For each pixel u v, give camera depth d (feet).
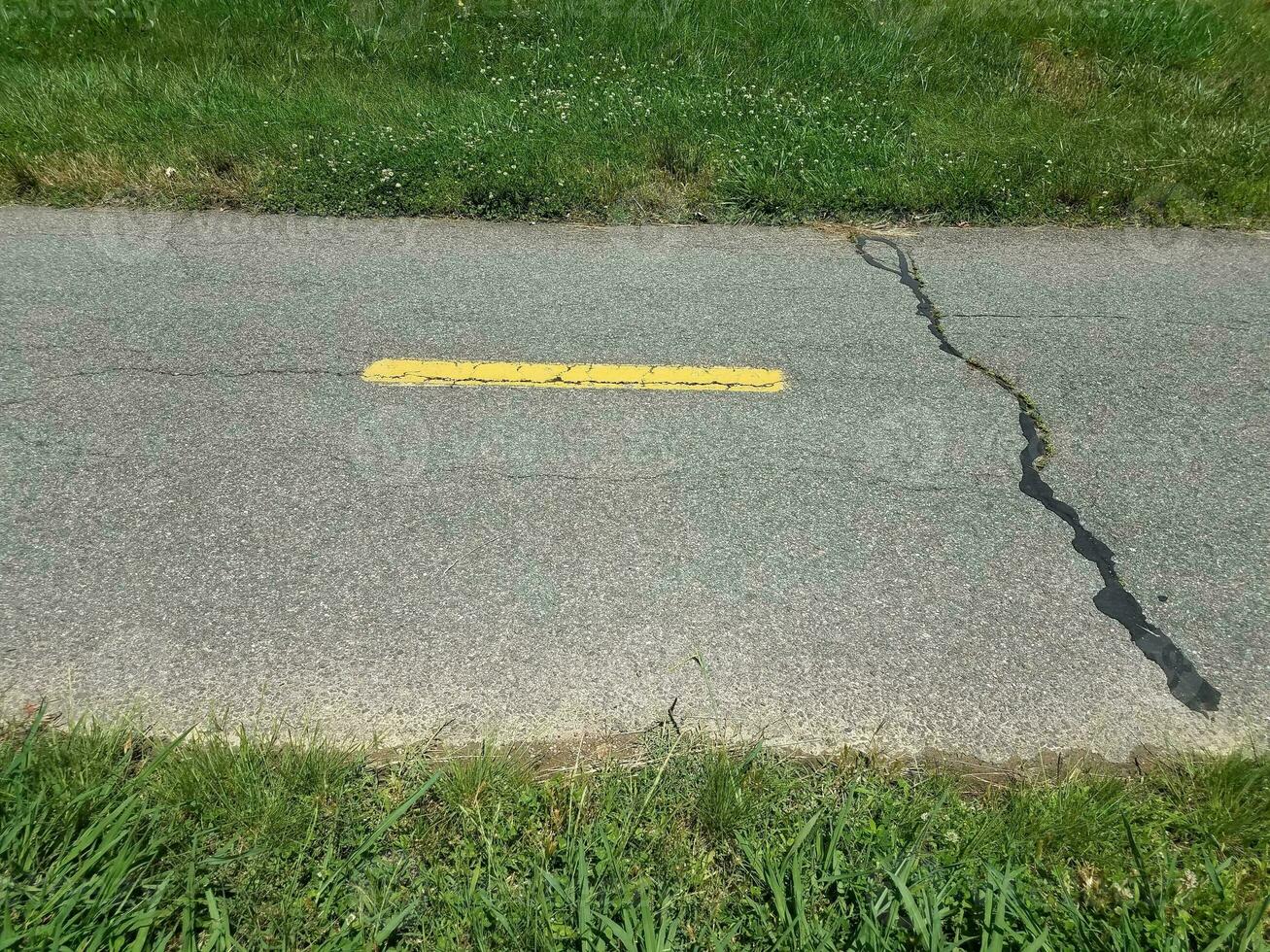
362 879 6.86
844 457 11.93
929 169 21.22
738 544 10.36
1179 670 8.85
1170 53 27.73
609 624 9.25
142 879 6.74
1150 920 6.54
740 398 13.21
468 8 29.68
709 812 7.32
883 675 8.73
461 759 7.85
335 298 16.07
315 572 9.85
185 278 16.72
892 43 27.53
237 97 24.22
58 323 14.92
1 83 24.48
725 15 29.43
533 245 18.67
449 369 13.85
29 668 8.64
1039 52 27.53
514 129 22.82
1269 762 7.65
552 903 6.66
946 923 6.63
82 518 10.59
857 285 16.97
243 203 20.12
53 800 7.09
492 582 9.76
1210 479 11.59
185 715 8.21
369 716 8.23
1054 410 13.00
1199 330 15.31
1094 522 10.80
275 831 7.13
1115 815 7.28
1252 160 21.76
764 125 22.86
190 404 12.82
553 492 11.18
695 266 17.74
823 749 8.01
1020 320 15.65
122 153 21.03
